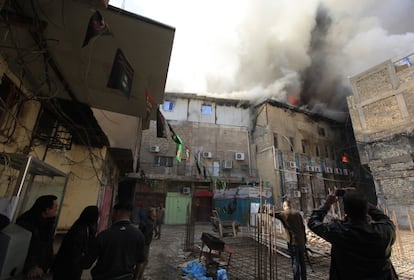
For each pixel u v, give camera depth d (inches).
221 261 245.6
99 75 161.0
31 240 91.7
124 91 119.7
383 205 669.3
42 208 104.6
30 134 170.6
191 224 371.2
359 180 1007.6
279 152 855.1
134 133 315.9
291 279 196.2
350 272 59.0
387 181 677.9
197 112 951.0
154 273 210.8
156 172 793.6
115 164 439.8
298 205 794.8
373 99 743.7
